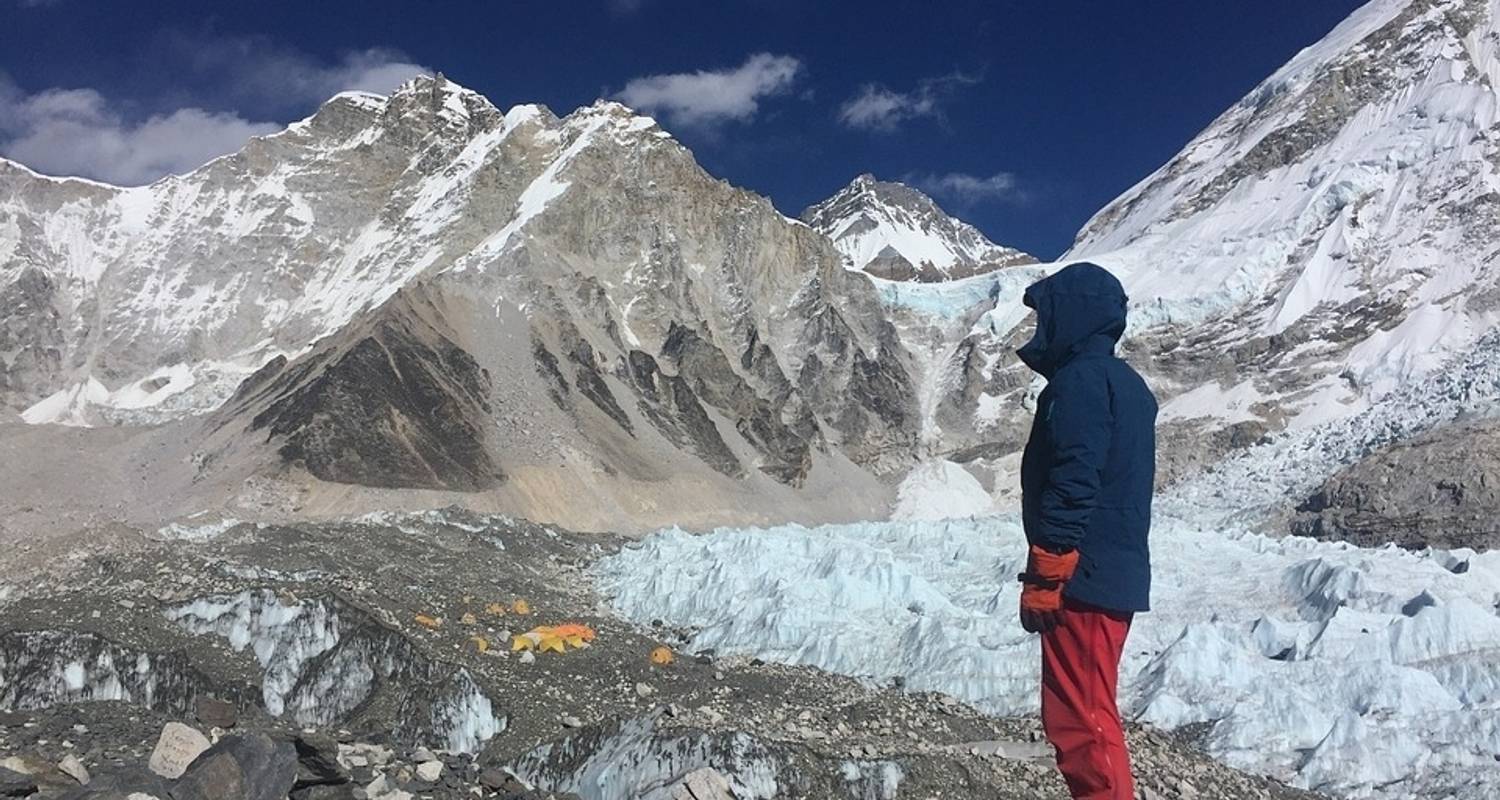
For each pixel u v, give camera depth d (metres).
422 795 9.73
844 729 16.33
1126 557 5.95
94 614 16.12
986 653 22.05
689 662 21.45
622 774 12.58
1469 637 20.91
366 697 15.55
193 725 12.13
